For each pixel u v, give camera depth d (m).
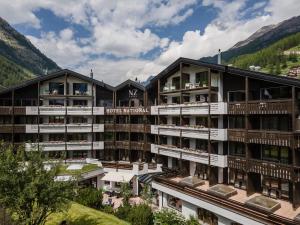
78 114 40.78
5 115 40.06
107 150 44.00
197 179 29.09
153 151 37.72
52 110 40.06
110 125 42.28
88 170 34.88
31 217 16.34
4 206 15.40
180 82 32.72
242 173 26.62
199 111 29.47
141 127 40.22
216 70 28.56
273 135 22.31
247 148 24.52
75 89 42.28
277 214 19.84
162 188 29.06
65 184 17.19
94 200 26.22
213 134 27.70
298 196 21.25
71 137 42.06
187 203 26.20
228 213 21.31
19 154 17.12
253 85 25.84
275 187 23.91
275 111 22.16
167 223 20.64
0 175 15.36
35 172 16.59
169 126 34.47
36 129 39.59
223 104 26.53
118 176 34.91
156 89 40.00
